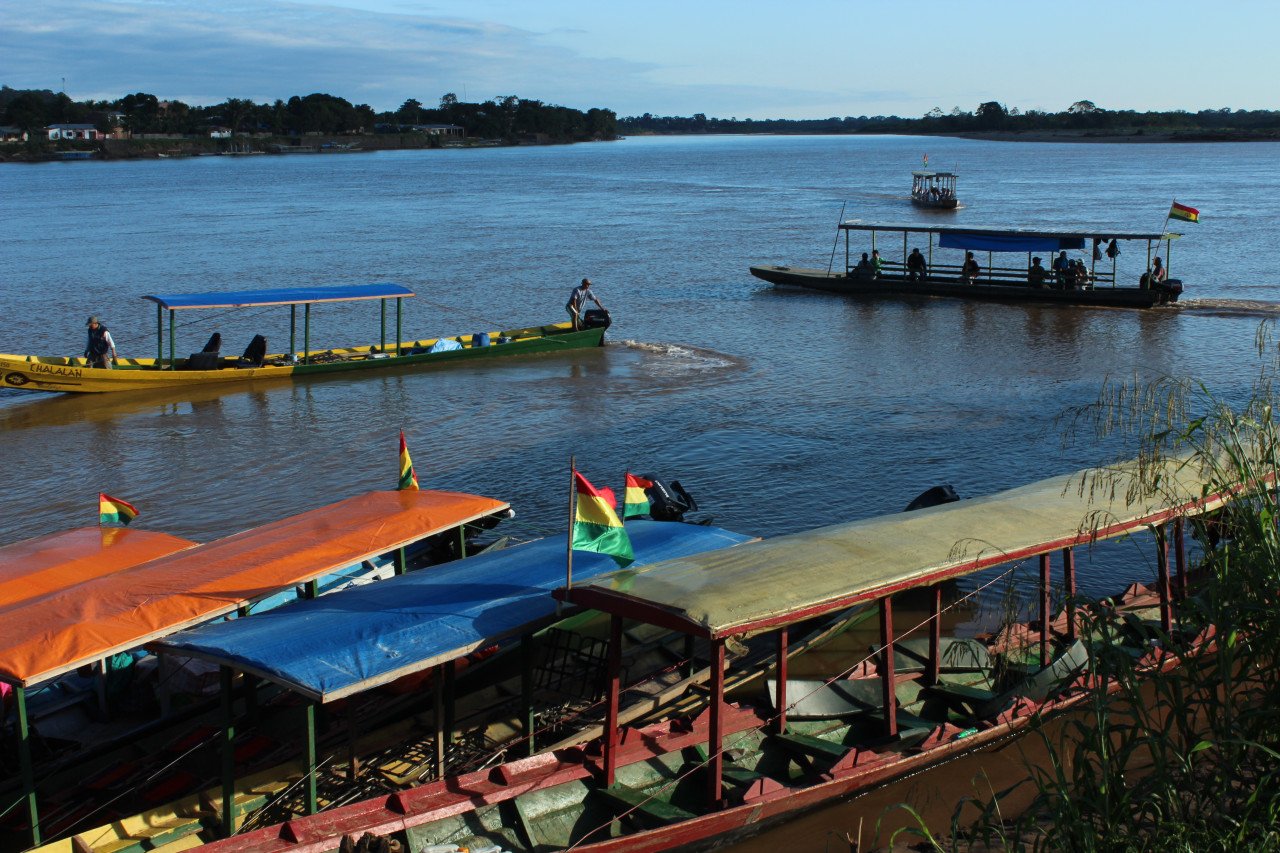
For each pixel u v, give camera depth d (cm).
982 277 5456
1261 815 1046
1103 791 1038
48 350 4056
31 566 1602
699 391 3400
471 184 14762
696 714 1502
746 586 1298
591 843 1237
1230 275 5444
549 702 1549
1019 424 2945
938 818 1354
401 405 3309
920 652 1669
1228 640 1052
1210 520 1481
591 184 14775
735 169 19575
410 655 1286
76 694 1581
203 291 5344
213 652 1282
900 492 2458
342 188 13825
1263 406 1330
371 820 1220
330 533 1639
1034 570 2033
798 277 5303
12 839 1288
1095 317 4475
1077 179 13938
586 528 1327
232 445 2939
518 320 4659
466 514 1728
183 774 1401
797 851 1317
